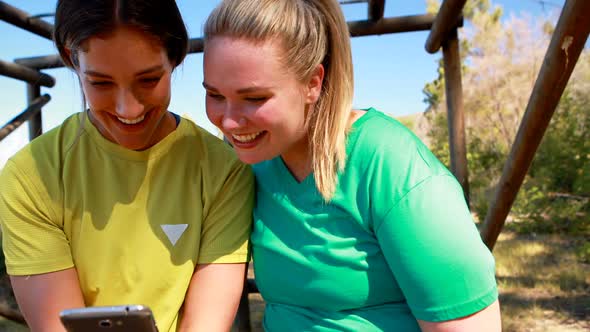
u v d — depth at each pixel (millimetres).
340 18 1458
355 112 1623
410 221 1355
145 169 1619
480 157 12898
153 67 1337
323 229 1518
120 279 1561
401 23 3836
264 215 1652
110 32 1262
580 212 8703
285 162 1621
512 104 14938
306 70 1377
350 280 1495
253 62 1297
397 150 1428
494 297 1354
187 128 1730
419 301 1388
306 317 1597
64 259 1541
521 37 15312
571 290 5730
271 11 1312
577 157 9594
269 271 1628
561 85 2480
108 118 1449
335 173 1486
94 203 1577
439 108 16625
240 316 3496
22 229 1520
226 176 1665
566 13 2205
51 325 1504
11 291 4504
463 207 1383
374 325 1514
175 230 1602
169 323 1552
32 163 1571
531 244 7691
